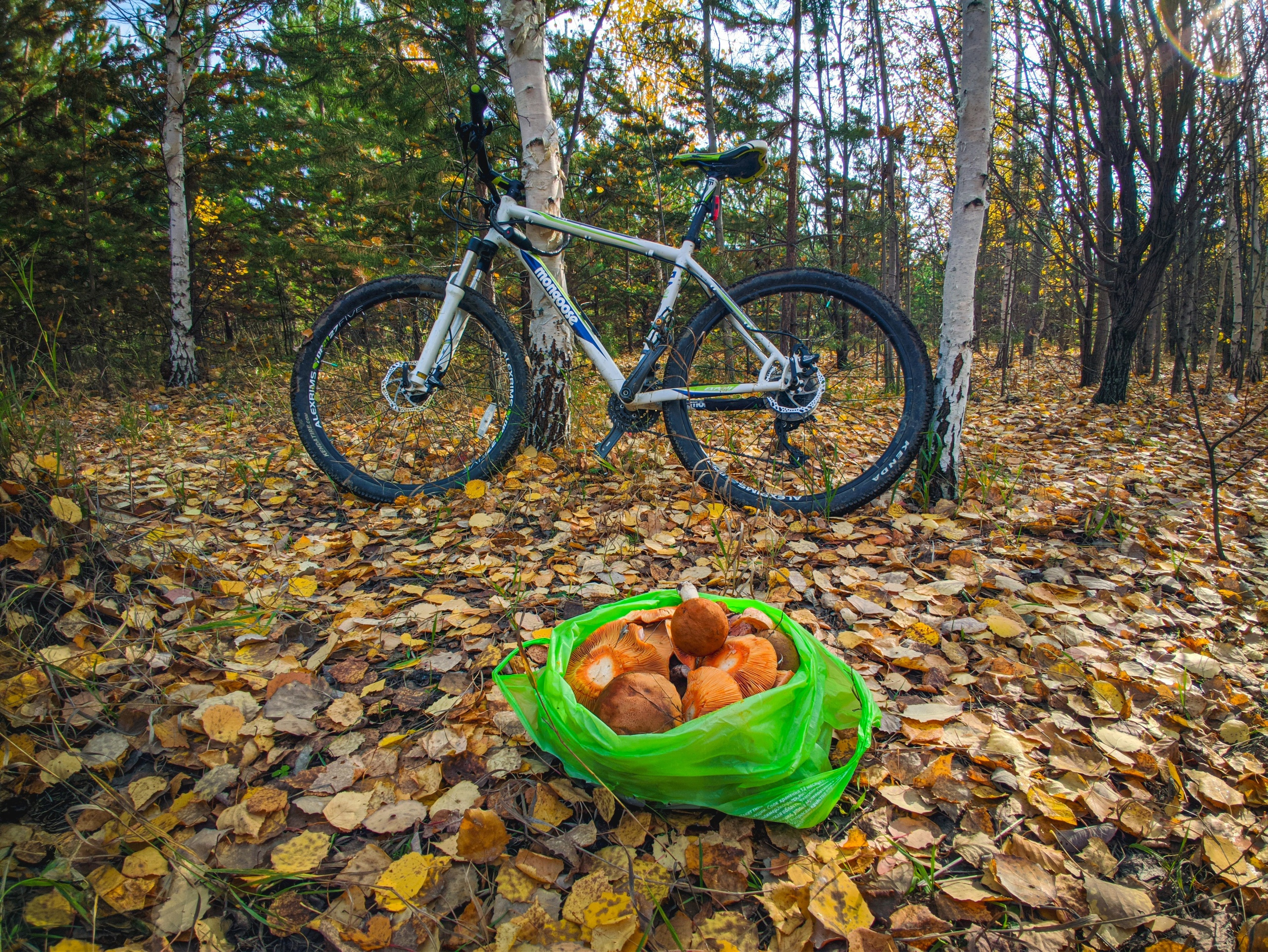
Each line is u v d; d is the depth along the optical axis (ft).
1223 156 17.63
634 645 4.24
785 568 7.06
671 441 8.98
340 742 4.45
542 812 3.87
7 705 4.13
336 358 12.30
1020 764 4.32
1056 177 23.93
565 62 22.04
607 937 3.09
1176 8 16.88
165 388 23.82
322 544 7.52
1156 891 3.55
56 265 25.45
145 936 3.13
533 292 10.02
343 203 29.04
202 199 32.48
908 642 5.71
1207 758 4.51
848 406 16.53
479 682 5.10
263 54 25.54
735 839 3.74
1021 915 3.42
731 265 25.72
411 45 20.13
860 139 28.81
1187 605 6.68
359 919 3.26
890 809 4.02
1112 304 22.53
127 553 6.06
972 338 8.47
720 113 33.22
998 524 8.30
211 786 3.93
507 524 8.05
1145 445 14.85
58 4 22.57
